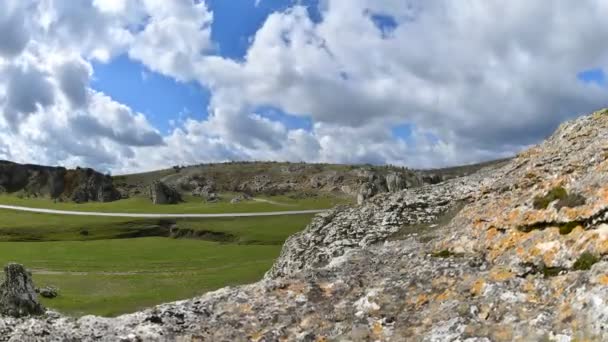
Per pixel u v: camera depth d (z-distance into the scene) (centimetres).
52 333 1781
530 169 3309
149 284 6669
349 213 4250
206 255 10131
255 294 2080
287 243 4409
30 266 8475
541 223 1927
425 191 4344
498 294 1575
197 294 5762
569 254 1641
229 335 1747
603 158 2481
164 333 1770
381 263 2434
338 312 1823
